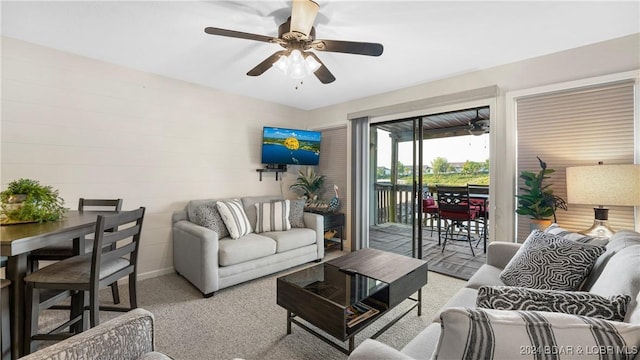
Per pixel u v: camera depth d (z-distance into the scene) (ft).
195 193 10.90
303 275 6.38
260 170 12.92
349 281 6.04
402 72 9.52
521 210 7.90
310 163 13.57
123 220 5.63
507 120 8.75
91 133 8.55
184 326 6.55
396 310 7.38
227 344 5.89
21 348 4.57
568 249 4.97
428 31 6.84
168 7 5.95
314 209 13.50
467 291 5.31
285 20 6.39
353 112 12.71
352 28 6.71
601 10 5.97
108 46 7.75
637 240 4.39
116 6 5.91
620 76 7.07
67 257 6.41
